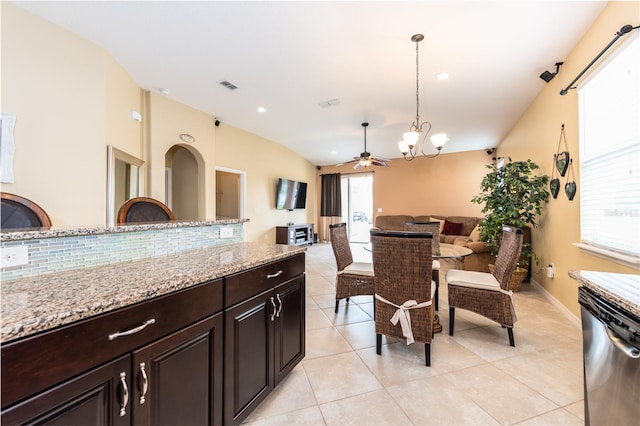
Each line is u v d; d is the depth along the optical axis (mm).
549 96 3150
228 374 1272
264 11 2119
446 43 2480
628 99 1861
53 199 2377
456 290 2365
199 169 4477
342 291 2881
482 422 1401
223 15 2176
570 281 2654
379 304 2047
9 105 2145
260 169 6031
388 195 7871
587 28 2252
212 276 1187
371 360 1998
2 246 1004
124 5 2100
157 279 1062
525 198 3494
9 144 2133
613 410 951
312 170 8672
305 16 2164
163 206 2727
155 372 969
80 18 2262
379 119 4586
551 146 3100
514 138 4754
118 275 1117
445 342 2258
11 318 692
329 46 2561
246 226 5625
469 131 5168
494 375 1795
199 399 1138
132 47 2646
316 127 5125
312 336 2389
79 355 771
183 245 1711
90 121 2605
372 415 1462
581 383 1699
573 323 2559
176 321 1043
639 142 1766
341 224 3102
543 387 1665
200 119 4348
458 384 1707
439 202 7203
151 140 3598
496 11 2070
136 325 910
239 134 5379
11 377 649
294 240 6965
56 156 2389
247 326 1384
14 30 2156
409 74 3057
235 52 2689
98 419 811
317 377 1796
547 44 2480
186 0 2033
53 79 2359
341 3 2021
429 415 1455
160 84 3412
